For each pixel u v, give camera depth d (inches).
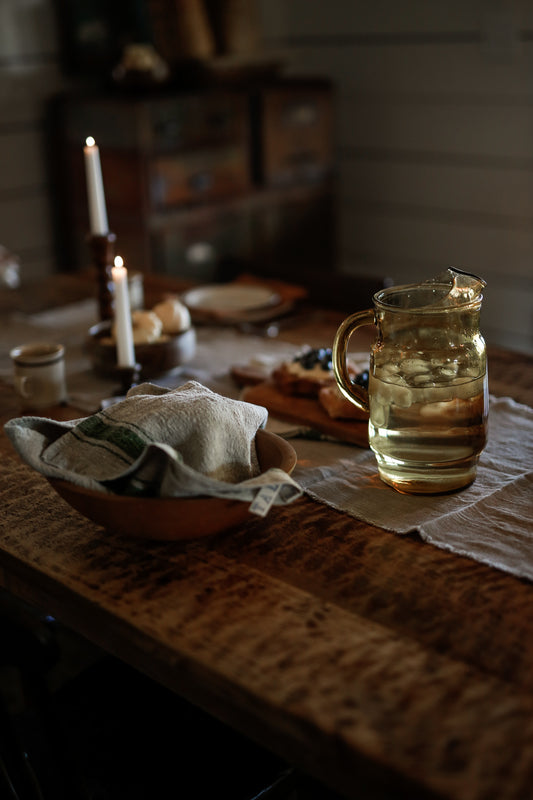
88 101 124.4
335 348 54.4
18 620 41.3
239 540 51.1
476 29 135.5
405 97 148.3
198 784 52.3
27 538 51.9
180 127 123.3
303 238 150.2
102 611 47.1
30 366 64.2
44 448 51.1
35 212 137.1
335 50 155.6
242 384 67.0
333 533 51.4
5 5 125.1
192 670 44.4
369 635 45.1
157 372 67.0
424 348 51.4
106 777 52.7
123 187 123.4
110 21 138.7
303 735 41.8
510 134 137.1
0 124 129.2
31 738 55.1
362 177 160.1
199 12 129.6
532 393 65.1
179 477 46.9
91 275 95.5
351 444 59.1
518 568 48.4
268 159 138.3
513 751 40.3
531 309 144.0
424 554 49.7
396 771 39.9
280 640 45.1
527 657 43.9
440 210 150.6
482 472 55.9
